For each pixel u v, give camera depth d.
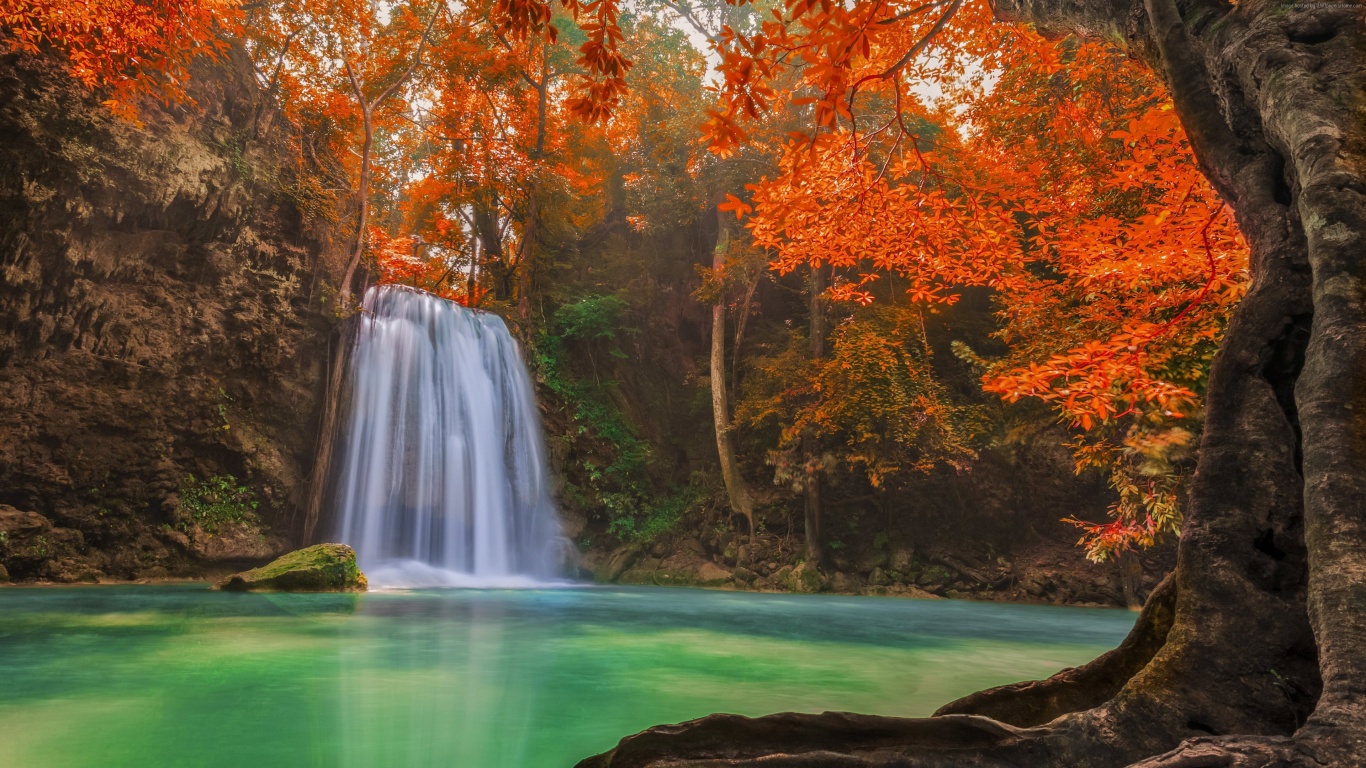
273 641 7.69
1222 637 2.37
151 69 15.46
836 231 6.16
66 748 3.85
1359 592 1.92
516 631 9.23
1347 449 2.09
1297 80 2.62
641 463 24.05
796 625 11.11
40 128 13.93
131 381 15.89
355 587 14.84
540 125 25.53
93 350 15.55
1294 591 2.35
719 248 22.95
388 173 27.70
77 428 15.19
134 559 15.66
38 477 14.73
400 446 19.14
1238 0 3.09
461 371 20.78
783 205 5.99
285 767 3.57
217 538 16.52
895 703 5.37
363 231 19.62
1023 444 20.69
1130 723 2.31
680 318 27.33
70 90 14.30
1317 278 2.34
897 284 22.66
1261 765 1.79
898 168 5.88
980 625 12.06
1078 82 8.59
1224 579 2.44
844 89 3.72
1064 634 10.94
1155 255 4.95
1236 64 2.90
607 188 28.50
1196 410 4.36
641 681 6.05
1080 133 8.47
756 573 21.19
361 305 19.45
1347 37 2.66
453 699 5.17
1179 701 2.31
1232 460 2.56
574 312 24.50
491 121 25.39
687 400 26.12
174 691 5.27
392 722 4.50
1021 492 21.06
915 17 7.53
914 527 21.61
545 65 25.25
